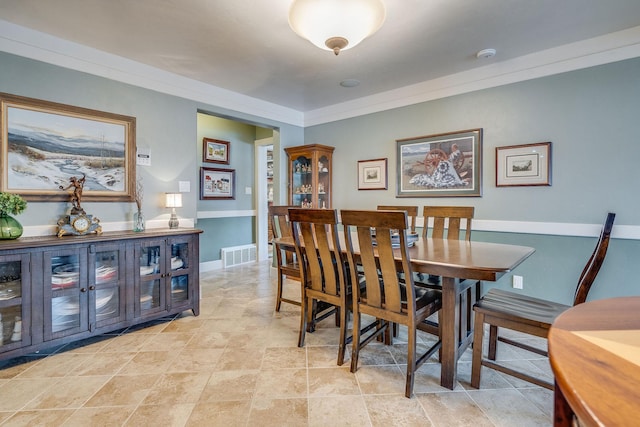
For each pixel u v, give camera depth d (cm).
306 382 183
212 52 278
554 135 276
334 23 193
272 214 309
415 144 361
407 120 368
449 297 177
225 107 373
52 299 212
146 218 305
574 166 267
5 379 187
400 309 177
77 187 253
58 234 238
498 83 304
